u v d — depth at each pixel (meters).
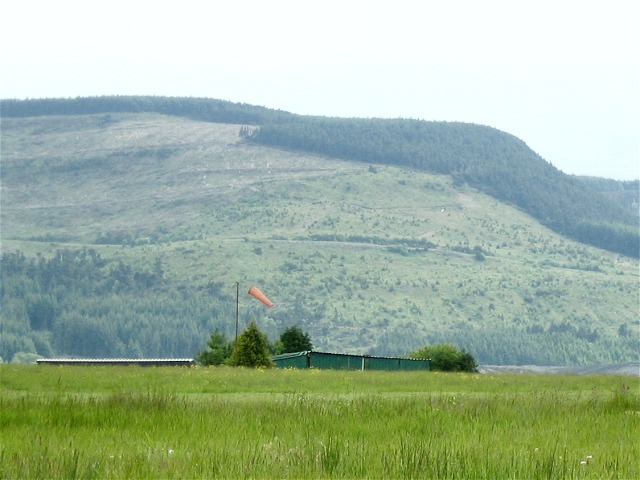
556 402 81.69
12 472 43.28
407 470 45.66
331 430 59.62
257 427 61.09
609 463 49.09
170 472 43.84
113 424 61.75
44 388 121.31
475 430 61.72
